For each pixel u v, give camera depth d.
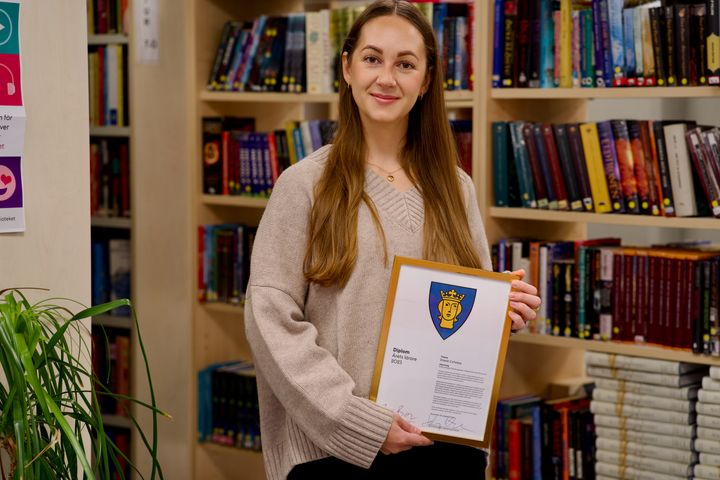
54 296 2.18
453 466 2.03
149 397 3.78
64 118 2.17
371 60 1.96
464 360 1.97
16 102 2.06
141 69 3.65
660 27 2.83
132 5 3.60
